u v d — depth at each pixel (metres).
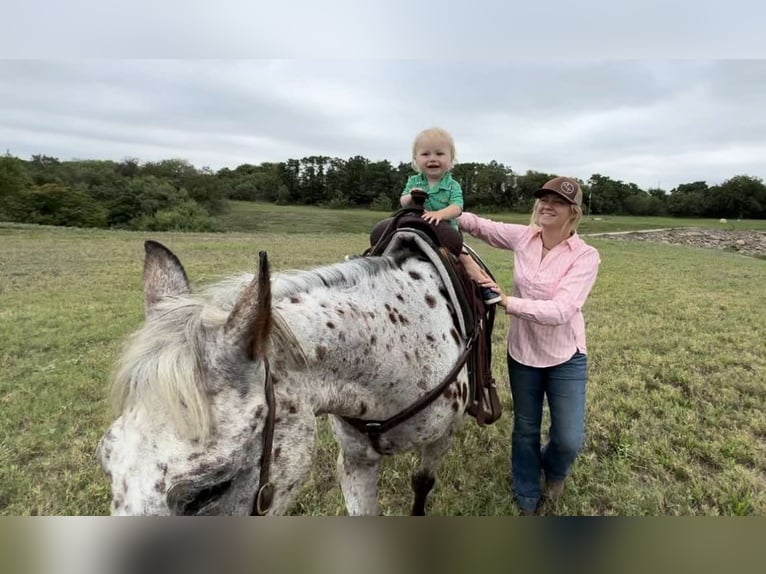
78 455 3.21
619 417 3.76
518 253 2.49
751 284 9.72
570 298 2.23
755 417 3.78
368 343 1.66
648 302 7.76
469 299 2.20
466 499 2.87
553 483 2.82
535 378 2.60
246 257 12.12
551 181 2.31
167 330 1.25
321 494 2.95
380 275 1.85
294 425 1.38
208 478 1.13
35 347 5.29
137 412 1.16
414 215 2.26
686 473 3.07
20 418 3.67
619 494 2.87
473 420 3.71
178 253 12.70
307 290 1.60
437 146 2.51
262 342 1.21
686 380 4.48
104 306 6.83
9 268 9.90
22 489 2.91
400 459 3.20
